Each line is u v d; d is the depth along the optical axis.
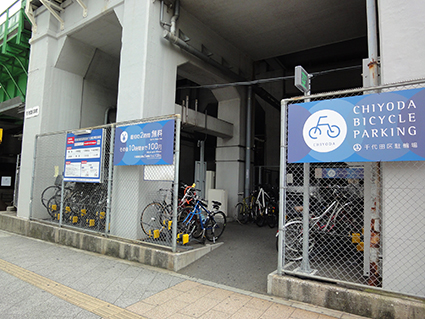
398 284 3.20
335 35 8.54
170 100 6.87
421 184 3.14
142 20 6.39
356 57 12.55
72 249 6.27
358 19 7.72
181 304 3.57
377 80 3.88
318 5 7.11
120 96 6.54
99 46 9.04
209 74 8.47
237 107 9.84
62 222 7.29
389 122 3.17
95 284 4.23
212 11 7.47
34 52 9.05
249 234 7.11
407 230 3.19
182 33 7.19
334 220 5.18
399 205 3.24
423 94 3.03
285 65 13.67
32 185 8.10
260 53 9.84
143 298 3.75
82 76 9.42
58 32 8.67
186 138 14.87
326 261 4.69
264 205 8.34
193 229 5.78
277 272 3.90
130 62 6.46
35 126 8.53
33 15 9.12
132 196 5.92
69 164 6.85
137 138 5.48
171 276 4.55
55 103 8.71
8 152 19.00
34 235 7.60
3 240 7.25
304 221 3.84
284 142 3.94
